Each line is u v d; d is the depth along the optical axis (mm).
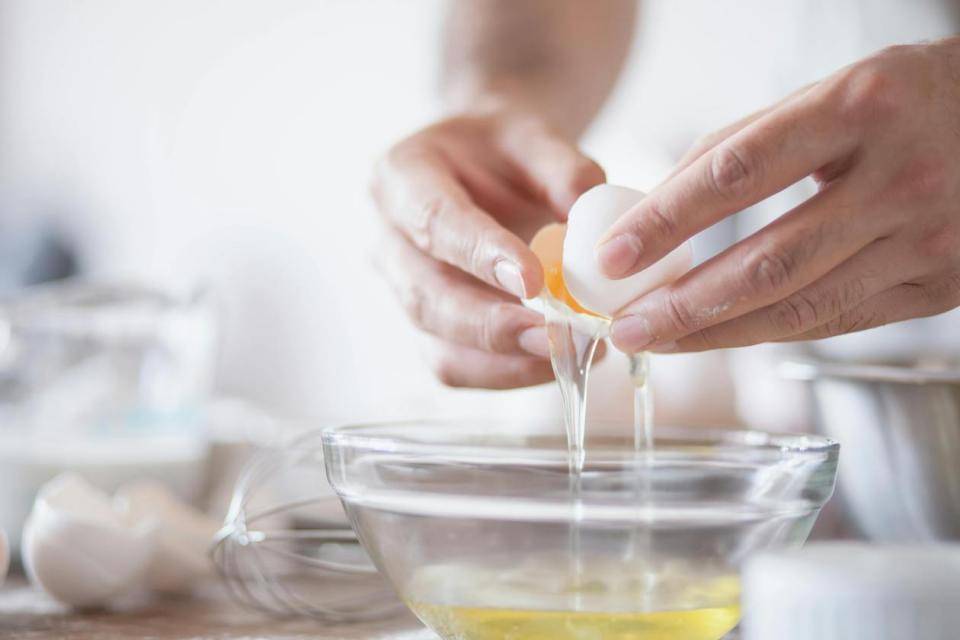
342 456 516
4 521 793
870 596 424
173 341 891
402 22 2168
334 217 2227
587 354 565
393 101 2186
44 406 859
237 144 2309
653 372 1253
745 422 1127
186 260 2311
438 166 661
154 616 668
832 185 523
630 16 994
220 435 911
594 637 486
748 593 450
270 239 2270
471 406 1537
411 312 656
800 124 506
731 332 546
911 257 542
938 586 422
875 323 579
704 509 478
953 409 595
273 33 2268
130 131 2408
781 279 516
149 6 2379
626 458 490
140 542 681
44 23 2471
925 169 521
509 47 900
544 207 718
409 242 662
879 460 619
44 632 629
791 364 656
